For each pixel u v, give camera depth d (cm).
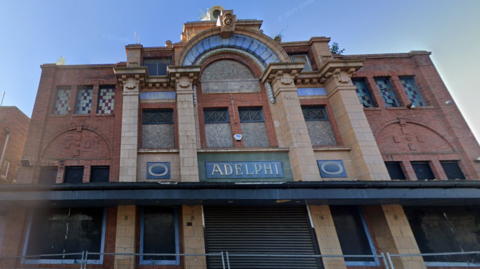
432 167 1268
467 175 1249
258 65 1448
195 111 1255
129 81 1251
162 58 1448
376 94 1441
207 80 1362
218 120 1302
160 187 876
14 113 1564
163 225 1030
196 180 1062
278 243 1014
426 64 1545
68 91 1339
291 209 1088
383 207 1091
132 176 1053
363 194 951
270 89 1364
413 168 1273
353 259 1034
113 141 1185
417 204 1108
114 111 1262
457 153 1301
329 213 1074
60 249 984
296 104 1283
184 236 972
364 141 1209
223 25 1429
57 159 1142
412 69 1550
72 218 1034
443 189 980
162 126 1248
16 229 984
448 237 1102
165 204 988
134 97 1223
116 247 938
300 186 929
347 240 1073
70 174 1134
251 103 1344
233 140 1240
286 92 1308
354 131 1234
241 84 1384
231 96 1346
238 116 1302
